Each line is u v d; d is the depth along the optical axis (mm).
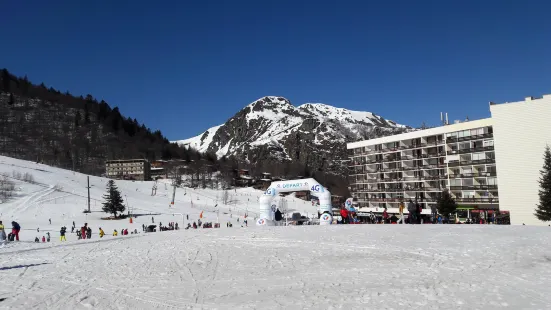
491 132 75438
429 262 14914
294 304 10164
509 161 67188
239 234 27469
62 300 11492
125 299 11453
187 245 23266
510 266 13609
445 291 10734
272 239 23766
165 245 23969
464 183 78250
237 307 10180
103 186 149375
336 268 14672
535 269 13047
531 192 64812
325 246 19891
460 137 80312
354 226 28953
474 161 76938
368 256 16719
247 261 17031
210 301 10914
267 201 44062
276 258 17391
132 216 101875
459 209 76062
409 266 14367
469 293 10453
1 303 11258
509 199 66938
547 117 63844
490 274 12570
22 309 10648
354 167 105625
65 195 119125
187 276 14398
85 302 11242
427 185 85938
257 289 12047
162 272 15305
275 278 13492
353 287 11680
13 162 154250
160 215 105812
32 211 97688
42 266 17859
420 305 9562
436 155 85375
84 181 148750
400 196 90312
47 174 144625
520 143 66188
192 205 132875
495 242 18406
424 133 87750
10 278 14977
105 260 19094
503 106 68125
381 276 12969
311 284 12352
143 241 27359
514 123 66875
